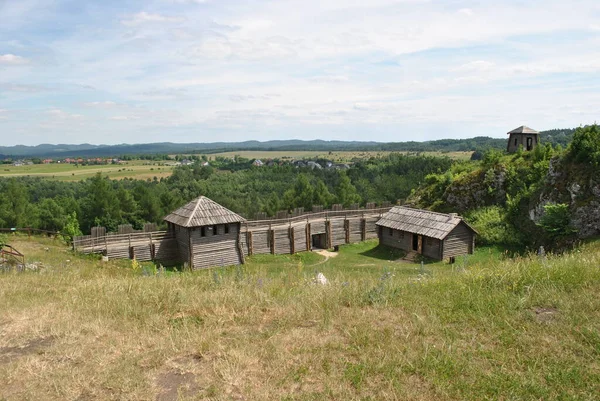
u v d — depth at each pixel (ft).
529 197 131.13
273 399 19.10
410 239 124.36
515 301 28.48
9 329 28.84
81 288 40.42
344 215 148.05
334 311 29.19
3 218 184.14
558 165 121.60
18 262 66.64
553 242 112.98
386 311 28.81
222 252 112.27
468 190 151.02
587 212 106.93
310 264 118.62
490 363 21.54
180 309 31.81
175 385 20.85
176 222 109.81
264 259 122.93
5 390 20.92
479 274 35.04
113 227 199.93
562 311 26.50
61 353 24.70
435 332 25.20
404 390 19.38
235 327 27.63
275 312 29.89
